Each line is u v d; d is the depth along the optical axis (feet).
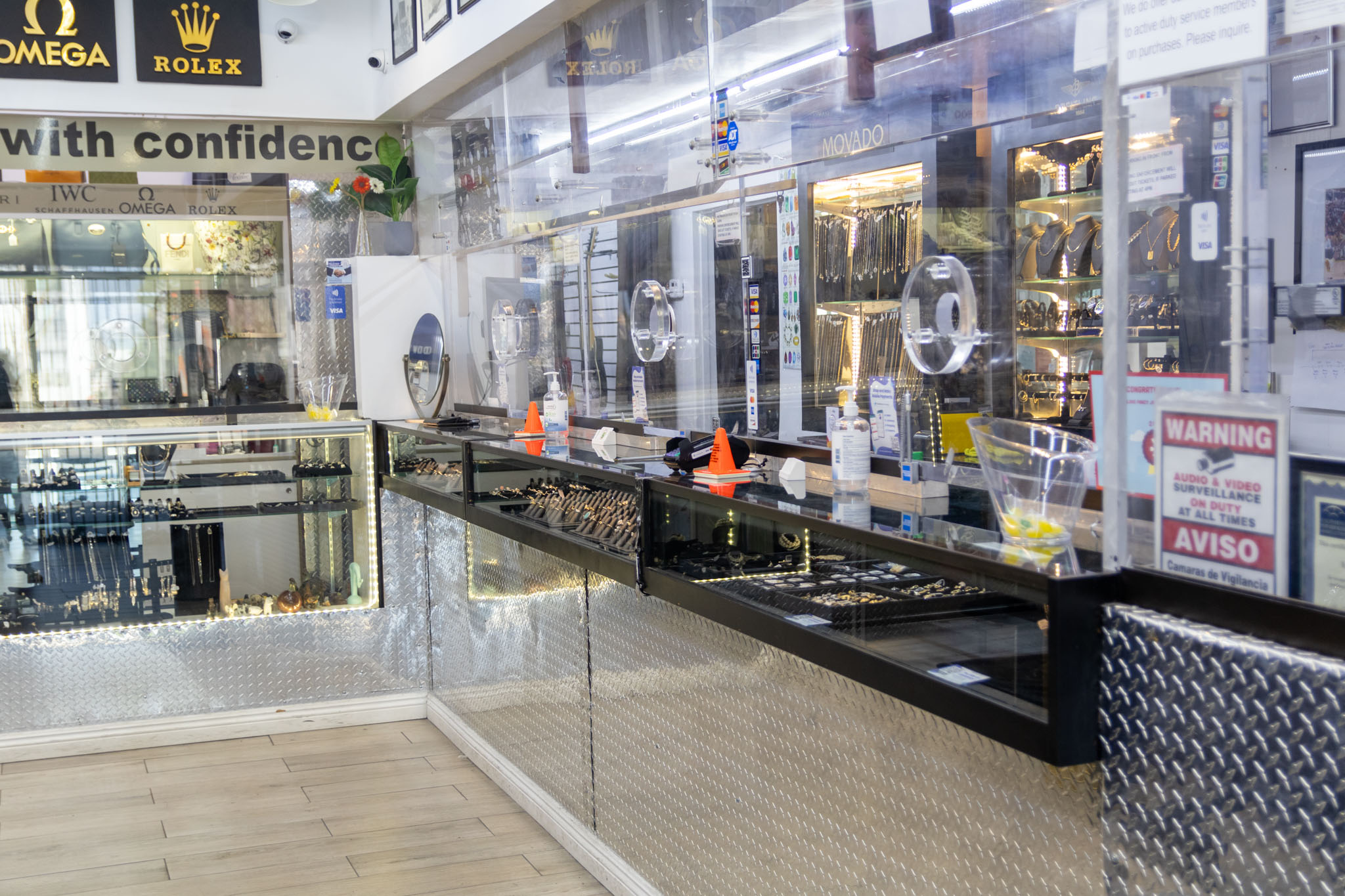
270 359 19.93
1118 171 5.85
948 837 6.67
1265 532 5.15
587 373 14.24
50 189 18.74
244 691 16.06
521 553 13.02
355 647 16.60
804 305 10.34
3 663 15.07
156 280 19.35
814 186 10.14
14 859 11.85
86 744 15.33
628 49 13.34
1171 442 5.52
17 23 18.21
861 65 10.20
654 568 9.32
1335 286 7.98
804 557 7.30
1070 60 8.51
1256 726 4.77
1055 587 5.34
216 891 11.05
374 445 16.65
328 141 20.42
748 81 11.39
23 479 15.15
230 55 19.29
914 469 8.47
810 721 7.92
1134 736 5.30
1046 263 8.75
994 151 8.83
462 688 15.34
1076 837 5.74
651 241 12.57
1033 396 8.61
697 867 9.51
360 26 20.10
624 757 10.75
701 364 11.88
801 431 10.49
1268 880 4.76
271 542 16.24
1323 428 6.88
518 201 16.24
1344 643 4.55
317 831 12.50
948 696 6.01
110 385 19.21
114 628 15.49
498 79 16.62
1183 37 5.86
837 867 7.71
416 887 11.09
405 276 18.01
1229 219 6.10
